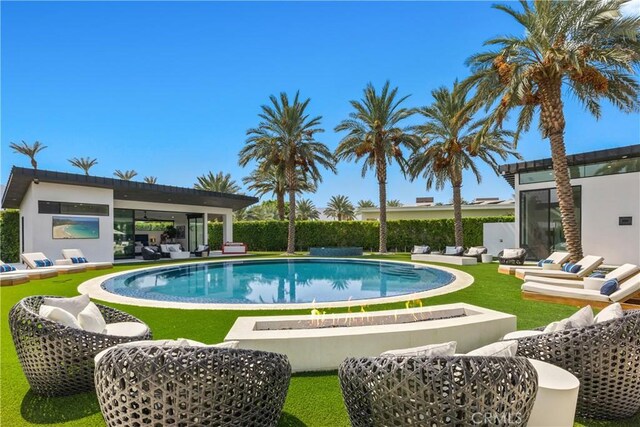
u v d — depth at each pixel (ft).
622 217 44.80
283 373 8.05
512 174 57.93
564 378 8.26
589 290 22.91
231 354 7.17
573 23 35.53
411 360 6.57
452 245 79.61
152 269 46.21
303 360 12.57
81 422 9.27
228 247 76.79
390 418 6.74
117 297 26.12
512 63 38.22
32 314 10.44
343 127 68.49
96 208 53.98
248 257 67.67
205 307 22.49
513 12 37.52
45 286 32.04
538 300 23.97
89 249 52.95
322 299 28.68
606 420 9.35
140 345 7.46
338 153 69.00
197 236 81.15
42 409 9.96
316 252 70.69
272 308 22.15
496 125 42.45
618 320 9.10
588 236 47.67
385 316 15.93
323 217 187.93
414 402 6.38
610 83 37.96
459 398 6.16
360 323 15.66
